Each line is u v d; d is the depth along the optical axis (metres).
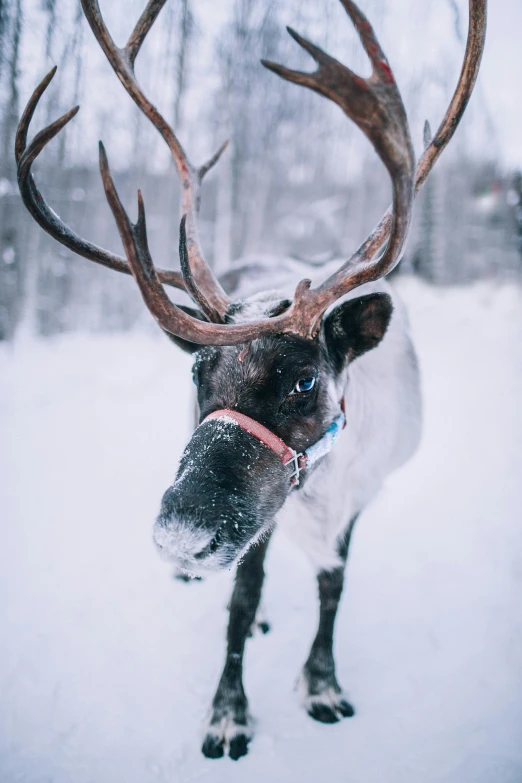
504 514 4.29
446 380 8.50
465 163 17.77
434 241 17.22
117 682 2.75
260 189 15.73
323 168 22.58
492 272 17.42
